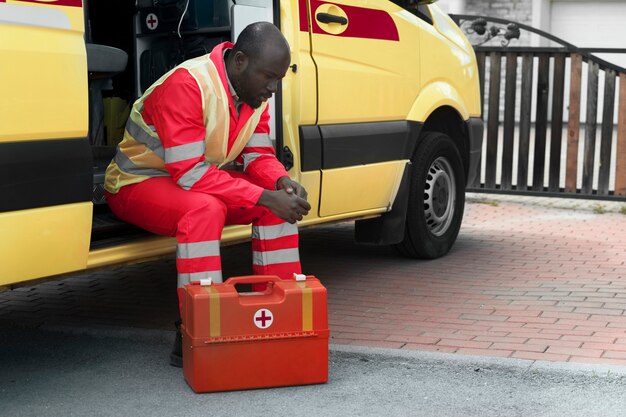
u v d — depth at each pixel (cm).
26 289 658
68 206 439
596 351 497
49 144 428
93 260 464
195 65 467
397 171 670
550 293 624
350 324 557
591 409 423
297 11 573
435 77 704
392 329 546
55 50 427
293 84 567
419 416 416
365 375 469
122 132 627
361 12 625
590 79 966
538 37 1842
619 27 1834
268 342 442
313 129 583
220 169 518
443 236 739
